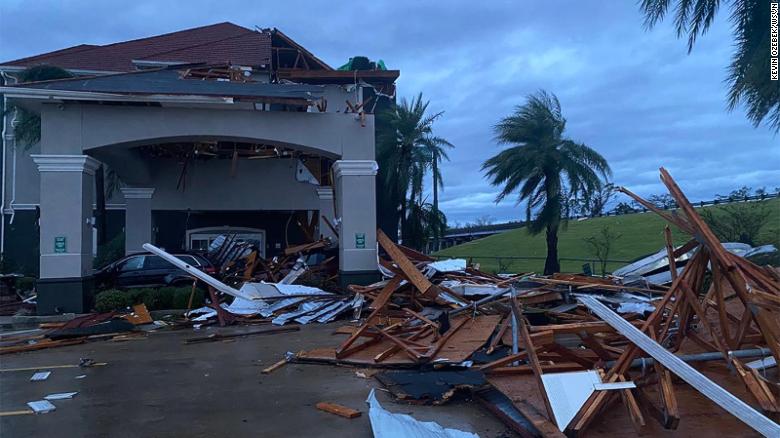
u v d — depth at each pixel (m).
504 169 22.47
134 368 9.52
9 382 8.66
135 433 6.29
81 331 12.57
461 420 6.45
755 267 8.00
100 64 27.70
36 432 6.35
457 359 8.46
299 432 6.23
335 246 20.83
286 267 20.27
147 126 16.22
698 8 13.09
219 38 31.62
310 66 30.03
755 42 12.56
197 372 9.14
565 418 5.38
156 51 29.48
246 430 6.33
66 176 15.84
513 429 6.05
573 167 21.61
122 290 16.98
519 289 12.02
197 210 22.77
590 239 30.14
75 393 7.95
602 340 7.68
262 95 16.08
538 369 5.97
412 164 25.16
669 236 7.36
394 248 11.39
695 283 6.77
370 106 28.14
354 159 17.30
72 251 15.71
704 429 5.45
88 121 15.99
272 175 23.16
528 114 22.36
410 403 7.08
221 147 20.69
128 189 21.80
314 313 14.44
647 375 6.26
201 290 16.50
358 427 6.36
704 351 7.06
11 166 27.61
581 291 12.53
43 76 21.98
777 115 12.92
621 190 7.78
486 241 47.62
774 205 27.12
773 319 6.23
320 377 8.59
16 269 26.25
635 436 5.34
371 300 14.25
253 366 9.48
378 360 8.96
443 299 12.34
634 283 13.73
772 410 5.17
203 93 15.70
